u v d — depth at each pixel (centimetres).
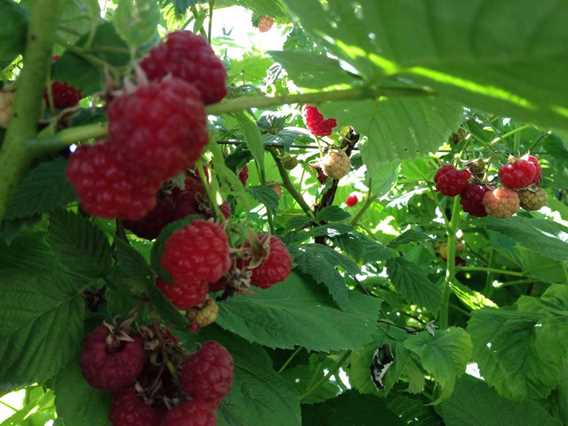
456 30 10
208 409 17
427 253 48
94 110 15
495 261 49
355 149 38
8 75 21
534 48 9
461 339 31
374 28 11
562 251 38
